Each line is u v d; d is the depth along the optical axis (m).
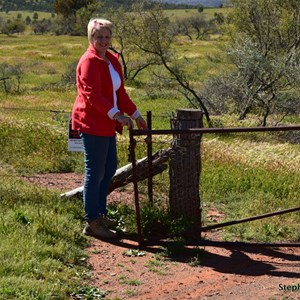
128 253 6.32
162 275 5.84
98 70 6.26
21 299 4.80
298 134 19.11
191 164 6.85
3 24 112.88
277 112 22.89
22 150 11.11
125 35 28.91
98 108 6.23
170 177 6.96
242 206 8.58
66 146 11.50
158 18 24.53
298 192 9.47
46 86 33.31
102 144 6.48
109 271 5.85
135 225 6.97
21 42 79.31
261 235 7.21
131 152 6.29
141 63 39.22
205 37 83.75
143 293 5.39
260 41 23.08
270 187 9.65
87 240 6.62
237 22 23.69
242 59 21.38
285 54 21.83
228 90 23.81
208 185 9.48
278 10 23.20
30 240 6.00
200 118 6.75
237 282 5.71
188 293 5.42
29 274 5.33
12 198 7.55
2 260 5.46
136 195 6.43
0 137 11.70
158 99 28.92
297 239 7.19
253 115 22.92
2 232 6.21
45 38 90.62
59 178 9.73
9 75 40.00
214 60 45.84
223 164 11.16
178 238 6.64
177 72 28.58
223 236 7.18
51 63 49.47
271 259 6.43
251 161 11.85
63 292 5.13
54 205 7.39
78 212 7.38
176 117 6.78
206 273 5.94
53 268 5.57
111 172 6.82
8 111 19.33
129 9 27.67
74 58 55.31
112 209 7.47
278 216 7.96
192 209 6.92
